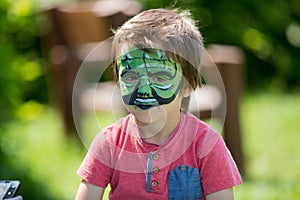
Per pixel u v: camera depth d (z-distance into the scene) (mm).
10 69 5414
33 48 8773
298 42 9703
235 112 5832
